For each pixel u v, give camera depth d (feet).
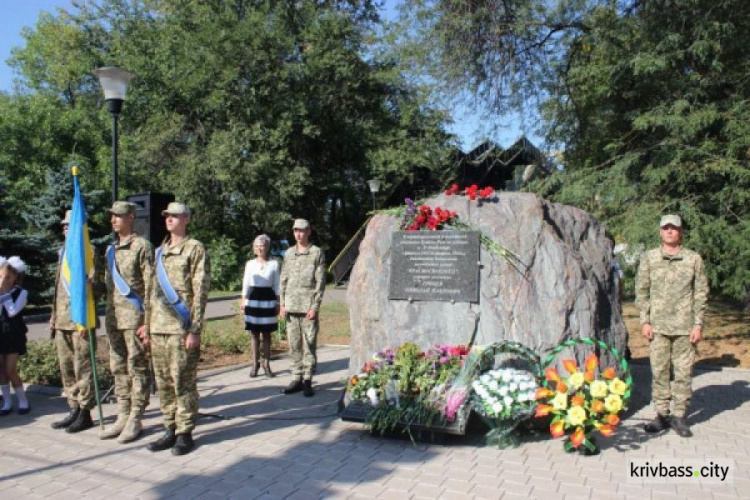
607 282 21.03
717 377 26.48
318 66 88.89
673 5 34.68
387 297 20.30
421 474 14.83
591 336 18.74
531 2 45.78
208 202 87.97
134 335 17.89
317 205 104.78
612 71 37.93
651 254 18.75
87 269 18.56
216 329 41.27
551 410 16.12
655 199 34.91
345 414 18.01
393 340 19.86
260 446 17.20
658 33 35.40
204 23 89.40
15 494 13.94
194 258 16.99
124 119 93.71
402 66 52.60
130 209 18.49
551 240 19.22
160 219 24.56
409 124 94.32
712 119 32.09
